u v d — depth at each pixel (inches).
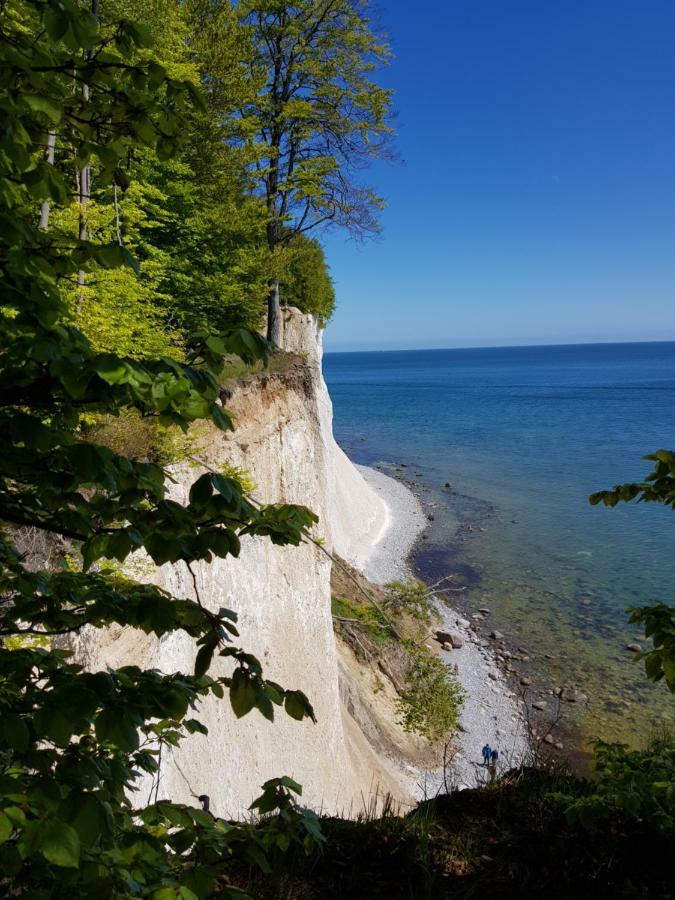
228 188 813.2
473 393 5974.4
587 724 962.7
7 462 92.3
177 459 421.4
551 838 177.3
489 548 1739.7
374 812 211.2
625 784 162.9
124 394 91.5
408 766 858.8
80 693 83.3
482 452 3080.7
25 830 68.0
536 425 3846.0
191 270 767.7
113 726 83.3
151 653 419.8
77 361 84.3
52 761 86.4
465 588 1473.9
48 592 116.1
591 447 3085.6
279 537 106.4
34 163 101.7
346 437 3644.2
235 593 568.7
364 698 910.4
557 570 1568.7
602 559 1627.7
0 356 90.5
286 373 774.5
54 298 93.7
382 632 1035.9
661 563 1585.9
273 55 873.5
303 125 886.4
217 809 469.7
